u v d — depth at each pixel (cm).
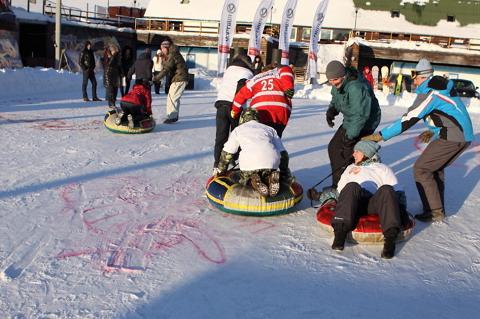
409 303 347
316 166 767
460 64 3102
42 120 1095
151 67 1199
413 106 495
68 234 445
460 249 453
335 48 3275
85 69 1492
